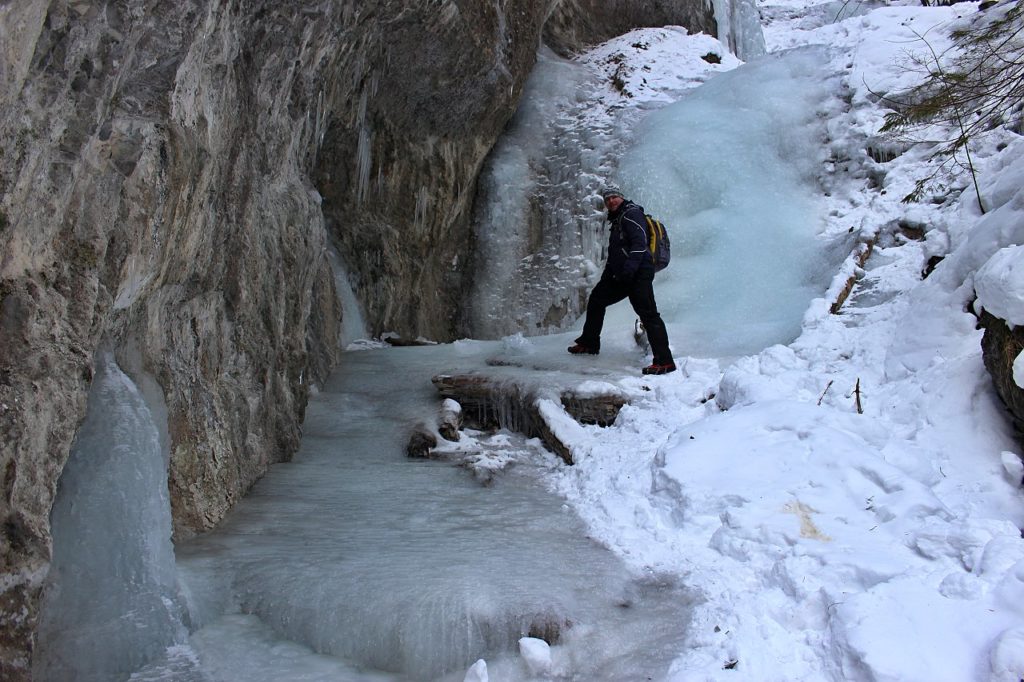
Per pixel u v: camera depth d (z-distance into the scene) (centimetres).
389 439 671
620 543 462
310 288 708
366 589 404
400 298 1095
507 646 380
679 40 1430
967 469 465
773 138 1112
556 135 1302
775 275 927
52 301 324
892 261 789
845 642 318
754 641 347
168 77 366
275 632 403
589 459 596
